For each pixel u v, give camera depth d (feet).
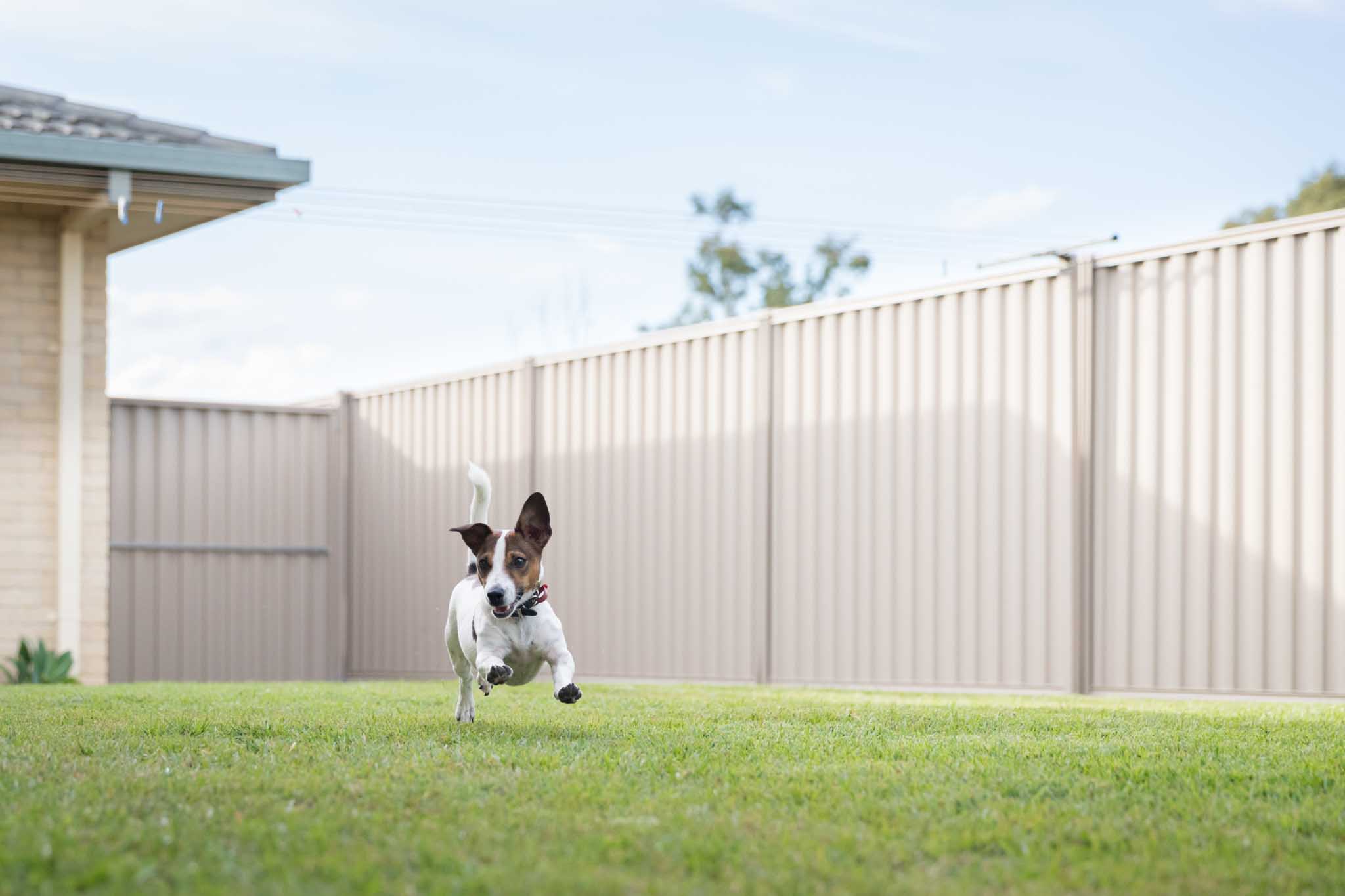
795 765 15.19
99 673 39.37
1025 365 34.68
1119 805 12.72
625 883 9.40
